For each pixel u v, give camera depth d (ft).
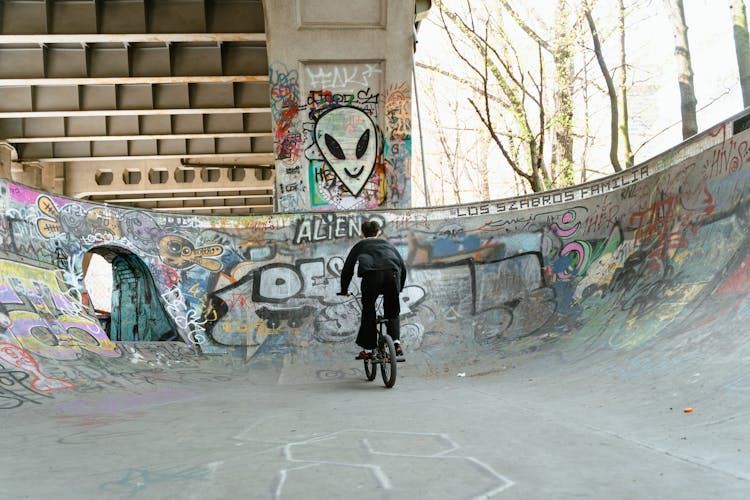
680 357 17.20
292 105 50.44
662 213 28.02
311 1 50.03
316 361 31.86
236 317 34.35
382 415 15.61
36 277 27.14
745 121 23.00
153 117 89.45
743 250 20.70
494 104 86.99
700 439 10.81
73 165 114.21
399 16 50.24
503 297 33.99
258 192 130.62
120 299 35.81
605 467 9.52
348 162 50.65
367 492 8.66
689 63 56.70
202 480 9.59
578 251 32.81
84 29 59.11
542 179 69.36
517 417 14.35
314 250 36.29
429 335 33.35
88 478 9.91
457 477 9.29
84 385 21.84
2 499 8.75
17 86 78.84
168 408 18.49
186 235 35.29
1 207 26.73
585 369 20.72
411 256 36.04
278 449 11.77
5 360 20.72
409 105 50.88
